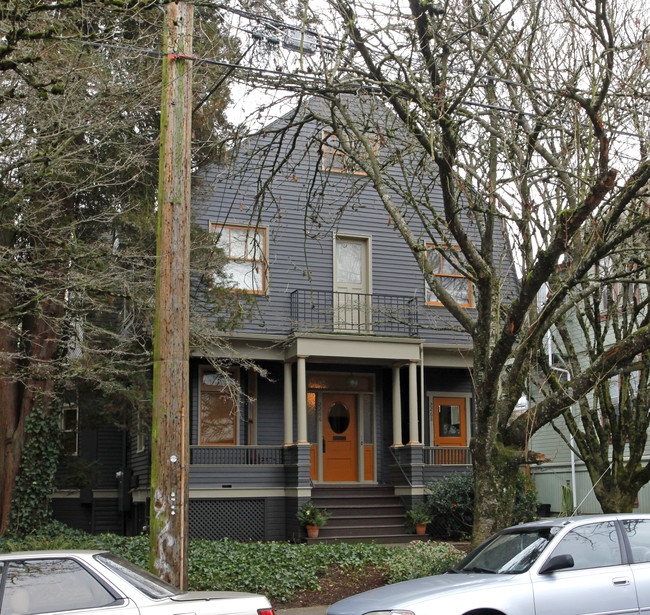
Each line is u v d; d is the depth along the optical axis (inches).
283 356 766.5
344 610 304.5
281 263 794.2
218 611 237.6
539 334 438.9
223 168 708.7
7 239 537.6
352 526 729.6
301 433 735.7
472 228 813.9
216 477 726.5
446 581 312.8
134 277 538.6
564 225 362.9
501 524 402.6
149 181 607.8
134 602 233.0
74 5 335.6
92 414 697.6
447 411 878.4
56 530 609.0
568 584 300.0
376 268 832.3
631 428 479.2
